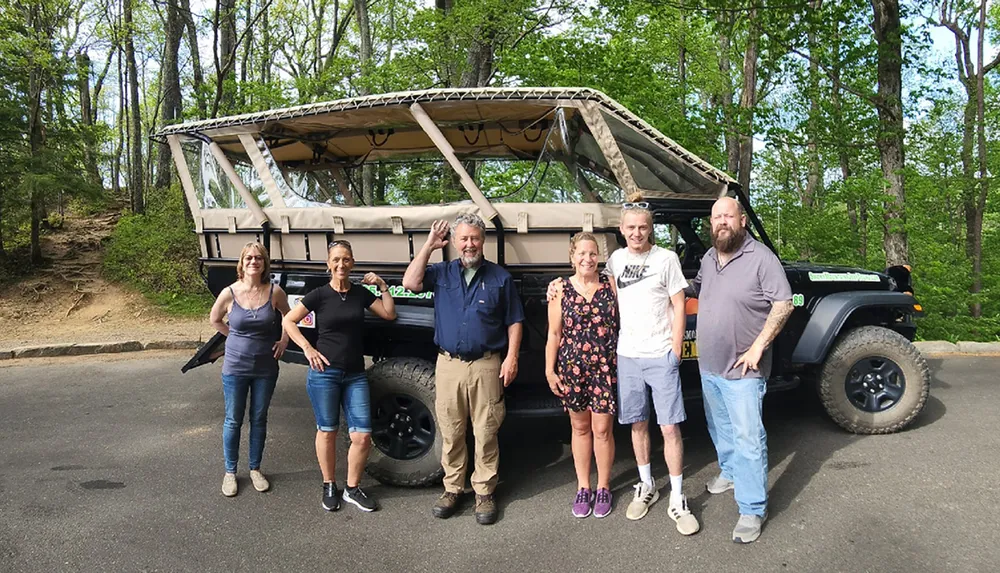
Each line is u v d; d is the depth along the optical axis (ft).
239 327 12.00
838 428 14.99
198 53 52.08
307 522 11.03
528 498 11.92
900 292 15.03
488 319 10.82
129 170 75.36
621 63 30.81
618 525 10.69
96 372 22.99
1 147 36.55
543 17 33.94
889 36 26.55
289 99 39.70
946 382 19.34
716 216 10.47
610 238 12.19
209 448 14.82
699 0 29.17
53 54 38.60
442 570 9.39
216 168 14.49
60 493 12.26
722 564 9.35
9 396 19.72
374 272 13.06
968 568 8.98
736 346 10.40
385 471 12.23
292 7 58.85
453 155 12.20
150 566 9.57
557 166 12.63
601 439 10.90
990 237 41.16
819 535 10.07
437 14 33.83
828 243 34.30
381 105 12.55
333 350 11.28
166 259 40.09
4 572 9.38
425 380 11.98
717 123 29.86
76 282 37.04
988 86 39.88
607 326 10.77
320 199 17.12
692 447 14.32
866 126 28.50
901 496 11.30
